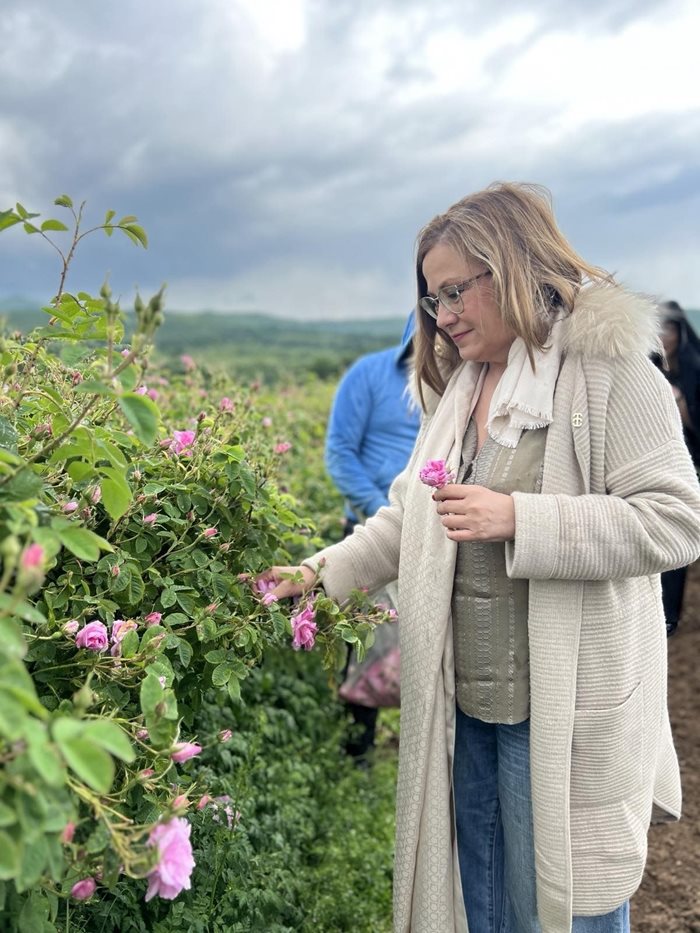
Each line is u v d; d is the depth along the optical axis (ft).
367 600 6.28
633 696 5.27
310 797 9.53
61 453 4.24
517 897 5.82
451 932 5.85
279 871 7.09
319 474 15.34
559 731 5.12
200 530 6.01
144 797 4.24
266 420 9.48
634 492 5.05
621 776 5.30
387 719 12.60
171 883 3.45
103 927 5.16
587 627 5.15
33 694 2.84
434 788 5.75
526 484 5.25
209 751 7.69
